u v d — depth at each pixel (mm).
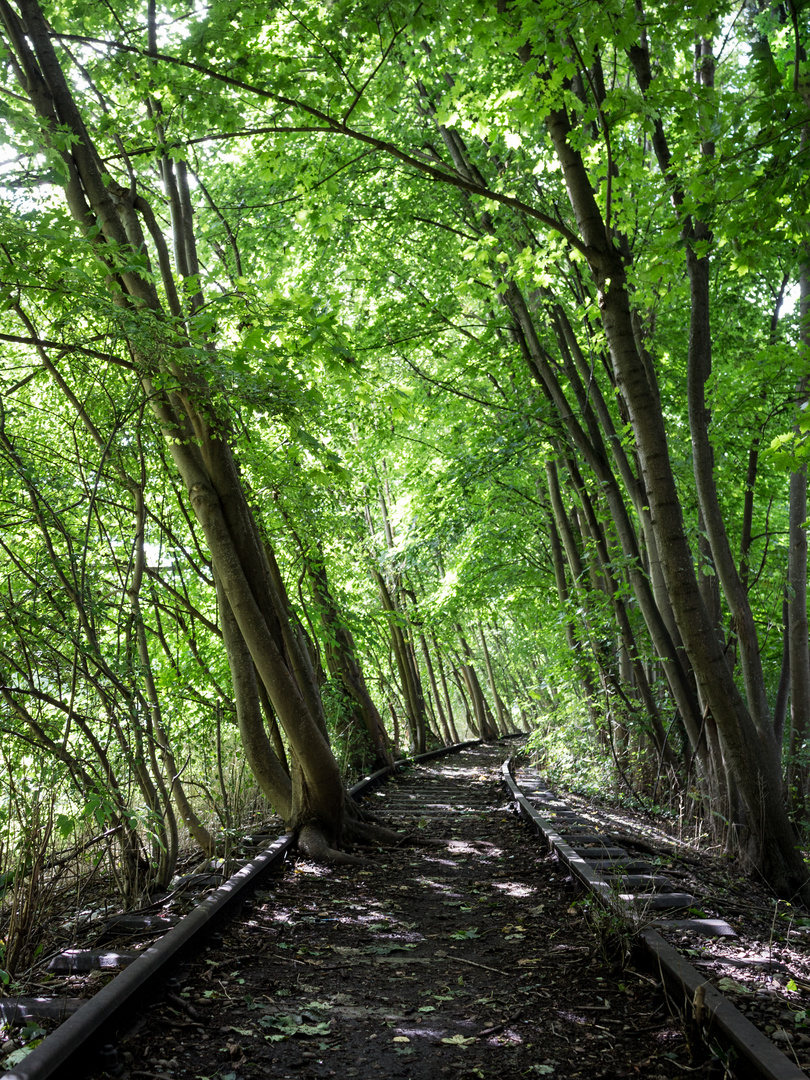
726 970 3836
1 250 5031
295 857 7008
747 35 7551
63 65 8203
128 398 5879
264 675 7488
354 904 5742
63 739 5070
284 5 6363
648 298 7902
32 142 6090
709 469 7434
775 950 4289
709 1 5199
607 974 4055
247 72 6816
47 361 5461
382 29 6262
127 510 6598
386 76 7270
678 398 12242
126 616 5910
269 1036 3375
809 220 5207
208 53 6789
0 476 5371
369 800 11586
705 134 5512
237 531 7531
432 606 19781
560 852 6500
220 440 7438
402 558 18422
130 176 7562
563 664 12211
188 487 7441
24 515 6043
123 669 5418
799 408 6922
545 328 11680
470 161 10602
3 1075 2564
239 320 6637
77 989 3723
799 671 10086
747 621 7504
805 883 6176
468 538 17719
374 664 20406
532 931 4957
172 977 3879
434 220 12094
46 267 5164
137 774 5301
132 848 5172
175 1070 3033
